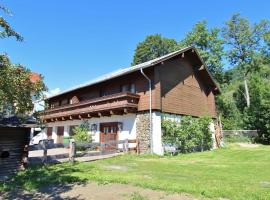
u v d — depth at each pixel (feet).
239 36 148.97
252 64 148.56
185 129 71.61
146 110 67.72
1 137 37.63
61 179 33.83
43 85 36.86
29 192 29.50
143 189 28.91
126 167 44.62
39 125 38.91
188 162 51.60
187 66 83.30
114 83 79.92
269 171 39.75
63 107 91.45
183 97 78.74
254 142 102.83
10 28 28.53
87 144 55.72
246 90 146.10
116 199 25.76
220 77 149.59
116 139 74.33
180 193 26.89
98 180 33.71
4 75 30.32
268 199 23.76
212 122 86.69
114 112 71.05
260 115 99.86
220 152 68.85
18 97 33.09
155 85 67.00
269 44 145.59
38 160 45.27
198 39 142.61
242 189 27.27
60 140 99.71
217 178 34.14
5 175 37.19
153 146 64.28
